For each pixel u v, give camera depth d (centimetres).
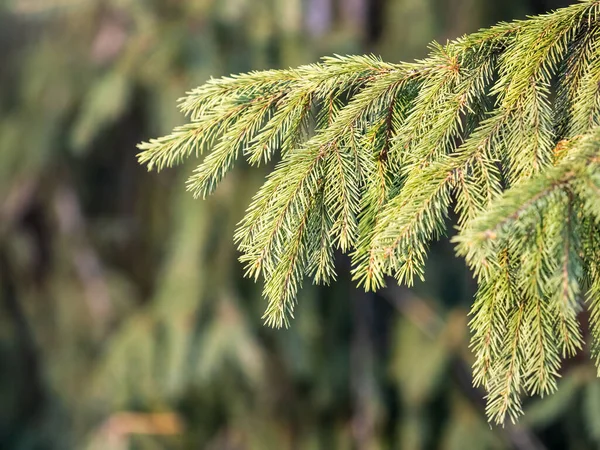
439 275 453
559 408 352
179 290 403
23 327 461
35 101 431
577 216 109
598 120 135
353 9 455
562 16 144
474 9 423
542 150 132
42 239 462
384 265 122
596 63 139
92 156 447
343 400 441
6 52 444
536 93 136
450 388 434
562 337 121
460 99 141
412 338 436
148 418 422
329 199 142
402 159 142
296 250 139
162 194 447
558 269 106
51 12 413
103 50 422
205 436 428
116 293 457
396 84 146
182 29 387
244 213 397
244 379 421
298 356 415
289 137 150
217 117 149
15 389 462
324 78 150
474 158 133
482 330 124
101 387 420
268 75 153
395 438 434
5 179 436
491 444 421
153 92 394
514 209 108
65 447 435
